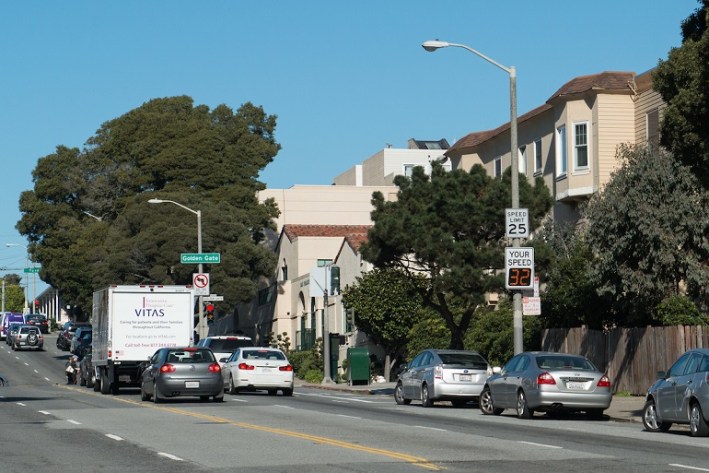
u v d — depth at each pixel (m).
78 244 85.44
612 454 19.03
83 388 52.50
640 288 33.69
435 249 38.84
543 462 17.62
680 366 24.30
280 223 90.94
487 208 39.50
